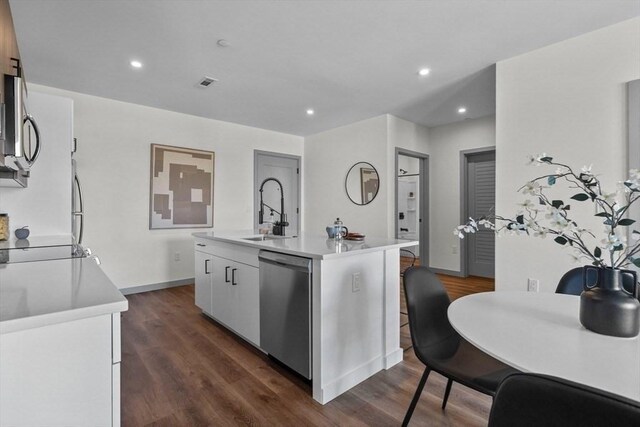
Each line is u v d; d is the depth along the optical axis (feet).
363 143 15.78
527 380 1.80
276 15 7.25
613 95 7.63
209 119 15.46
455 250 16.52
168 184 14.07
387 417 5.47
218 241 9.17
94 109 12.30
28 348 2.41
